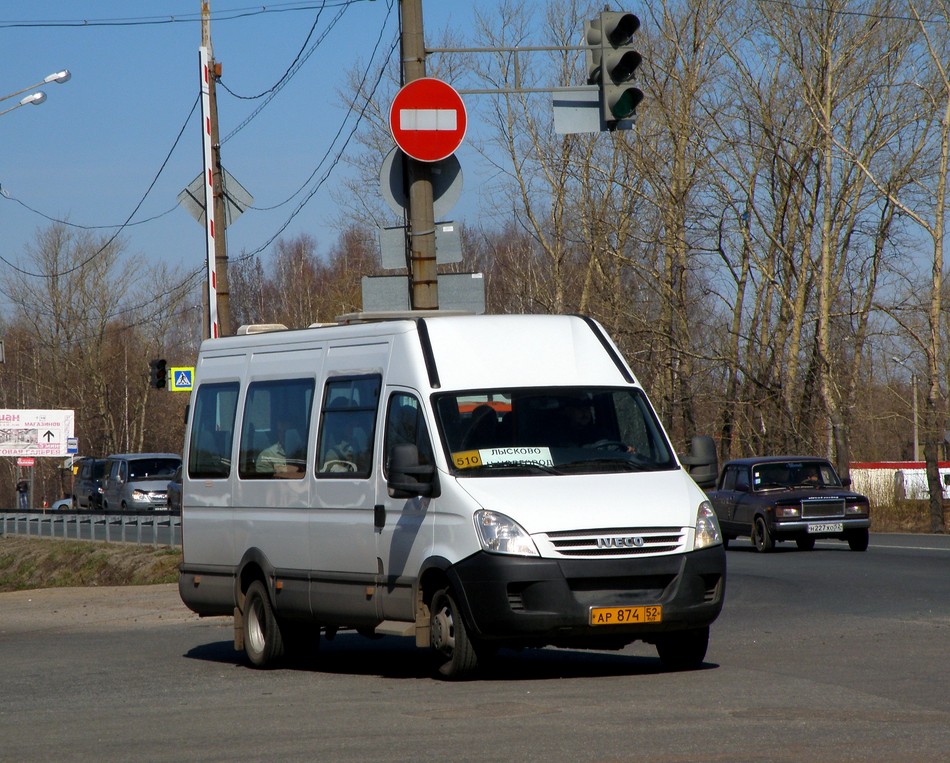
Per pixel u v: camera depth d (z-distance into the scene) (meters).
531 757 13.52
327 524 22.08
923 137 79.94
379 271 149.00
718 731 14.74
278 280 169.38
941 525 72.69
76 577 55.66
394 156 28.95
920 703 16.62
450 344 21.12
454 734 15.08
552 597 18.66
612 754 13.55
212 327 49.00
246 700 18.89
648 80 84.69
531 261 107.50
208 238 49.53
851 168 82.88
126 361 172.50
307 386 23.23
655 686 18.61
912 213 73.19
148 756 14.48
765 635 26.08
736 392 87.94
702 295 85.38
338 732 15.56
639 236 84.75
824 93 80.38
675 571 19.17
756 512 53.84
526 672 20.89
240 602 24.38
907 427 96.31
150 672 23.31
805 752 13.41
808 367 84.81
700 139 82.44
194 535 25.89
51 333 164.25
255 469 24.19
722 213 82.12
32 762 14.45
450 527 19.42
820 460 56.44
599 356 21.78
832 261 83.38
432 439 20.06
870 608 31.08
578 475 19.92
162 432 180.50
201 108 50.44
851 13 79.75
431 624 19.95
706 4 82.75
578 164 94.88
